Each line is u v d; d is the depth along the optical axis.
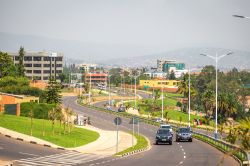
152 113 162.88
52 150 58.81
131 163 47.38
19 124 80.50
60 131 83.19
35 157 50.72
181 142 80.06
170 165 45.84
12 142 62.44
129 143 75.56
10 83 162.75
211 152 61.16
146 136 94.06
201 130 122.50
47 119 106.12
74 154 56.06
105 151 61.84
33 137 69.56
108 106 183.00
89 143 74.00
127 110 178.75
